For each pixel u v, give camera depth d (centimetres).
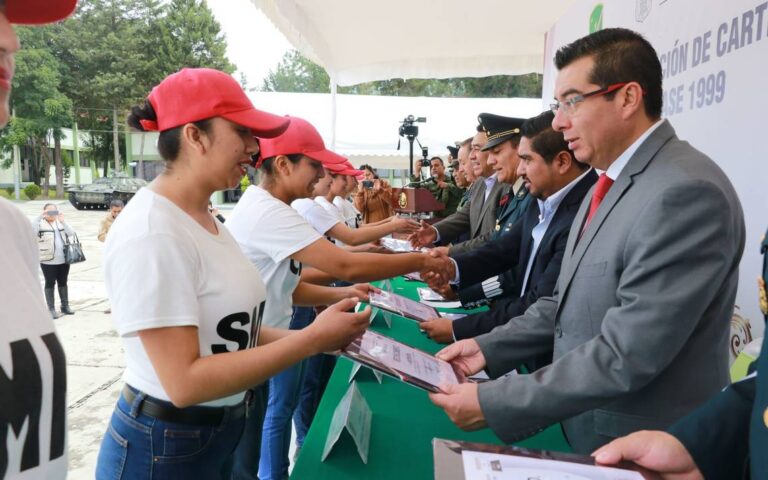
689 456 76
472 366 131
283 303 173
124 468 103
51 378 65
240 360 94
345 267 164
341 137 986
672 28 210
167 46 2488
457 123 1024
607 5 284
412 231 323
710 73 181
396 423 128
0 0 66
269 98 995
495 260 218
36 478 63
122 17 2434
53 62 2111
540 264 175
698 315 92
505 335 136
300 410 258
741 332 162
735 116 166
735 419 79
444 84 2439
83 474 254
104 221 663
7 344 61
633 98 108
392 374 103
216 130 101
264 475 198
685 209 93
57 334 70
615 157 114
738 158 165
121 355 420
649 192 99
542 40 460
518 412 97
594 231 112
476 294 218
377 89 2466
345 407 117
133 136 2128
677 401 102
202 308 99
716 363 102
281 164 172
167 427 102
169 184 103
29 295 67
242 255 113
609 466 73
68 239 543
